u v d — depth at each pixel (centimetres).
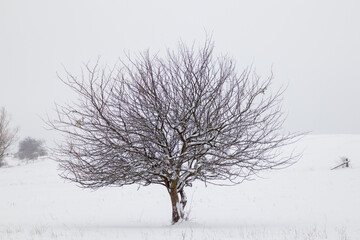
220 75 1110
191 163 1177
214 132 1088
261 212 1761
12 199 2492
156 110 1016
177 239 906
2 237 964
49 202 2352
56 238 930
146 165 1101
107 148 1068
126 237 945
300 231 1073
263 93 1070
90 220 1638
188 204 2095
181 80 1101
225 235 979
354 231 1073
